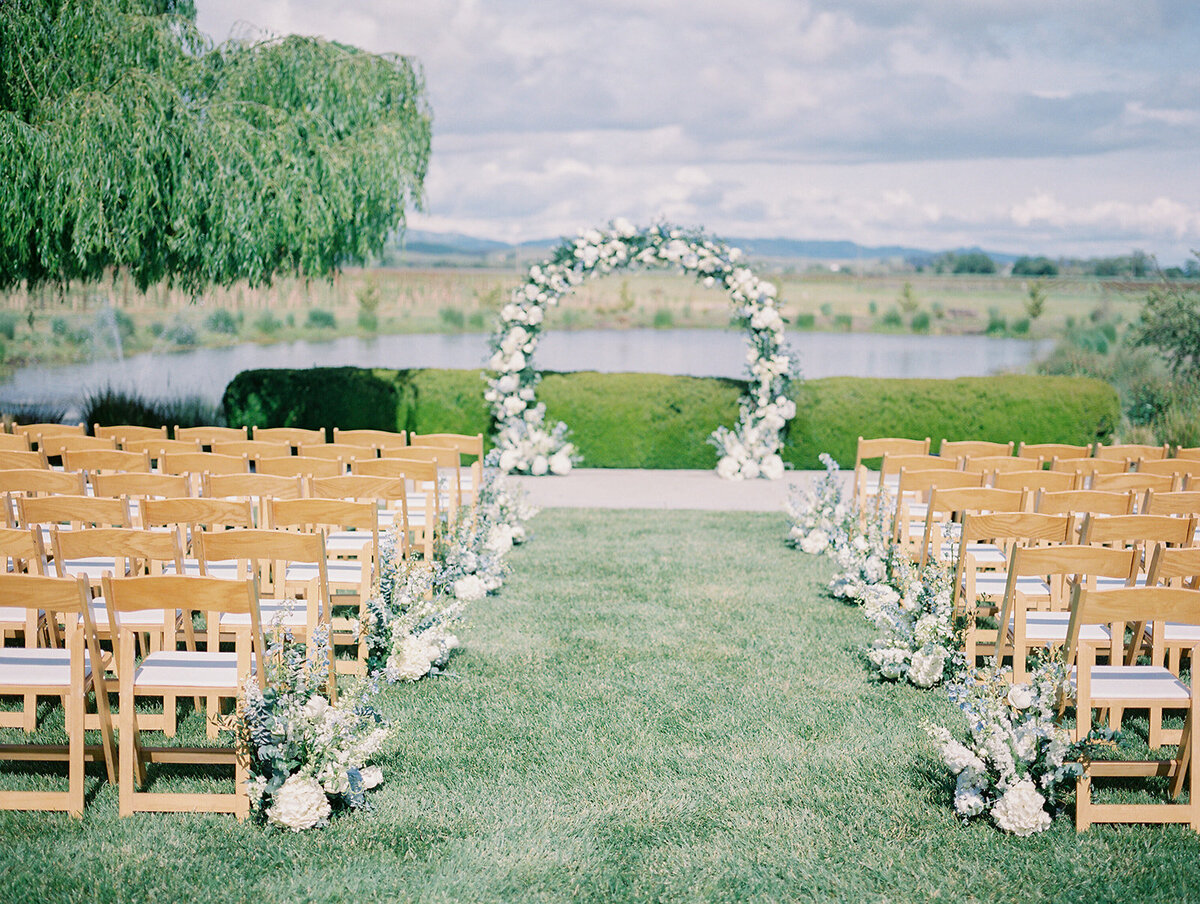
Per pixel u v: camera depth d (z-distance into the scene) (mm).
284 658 4016
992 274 43688
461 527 7117
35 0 10250
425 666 5195
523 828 3768
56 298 21828
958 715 4871
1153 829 3736
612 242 12391
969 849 3635
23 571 5312
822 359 26016
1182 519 5062
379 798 3979
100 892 3295
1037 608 5520
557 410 12984
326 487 5977
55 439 7406
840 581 6973
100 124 9922
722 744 4535
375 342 30484
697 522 9562
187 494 5699
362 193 11625
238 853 3549
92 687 4328
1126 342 16812
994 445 8445
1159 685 3957
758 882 3430
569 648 5832
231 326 29266
